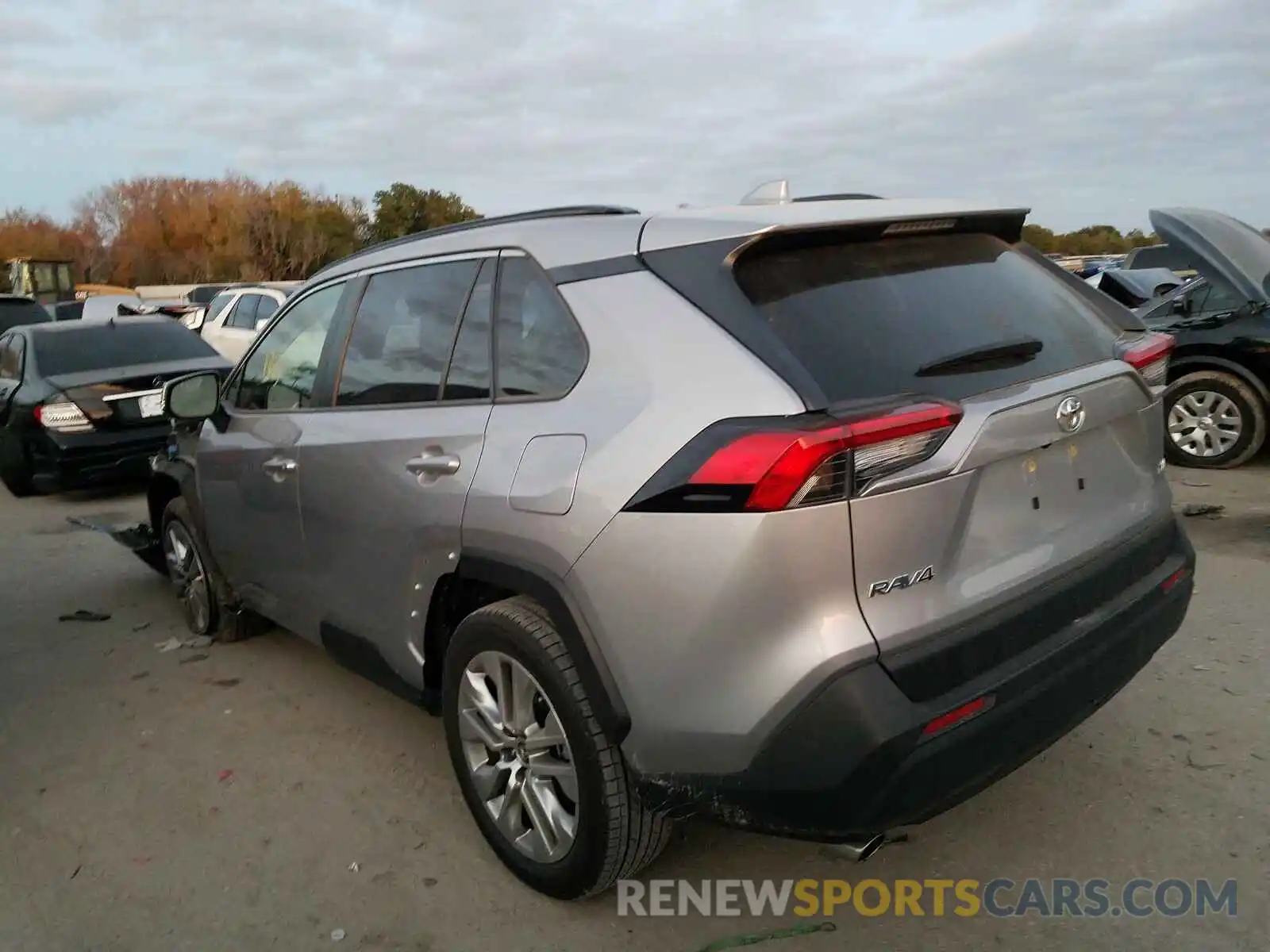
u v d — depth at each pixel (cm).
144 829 350
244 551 445
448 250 338
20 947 290
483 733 305
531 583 272
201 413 438
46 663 506
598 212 313
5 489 1005
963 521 245
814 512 224
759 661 231
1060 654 261
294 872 321
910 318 264
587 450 259
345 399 371
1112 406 286
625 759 259
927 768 231
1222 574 550
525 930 288
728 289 254
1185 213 723
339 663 396
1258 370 770
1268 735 374
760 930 284
